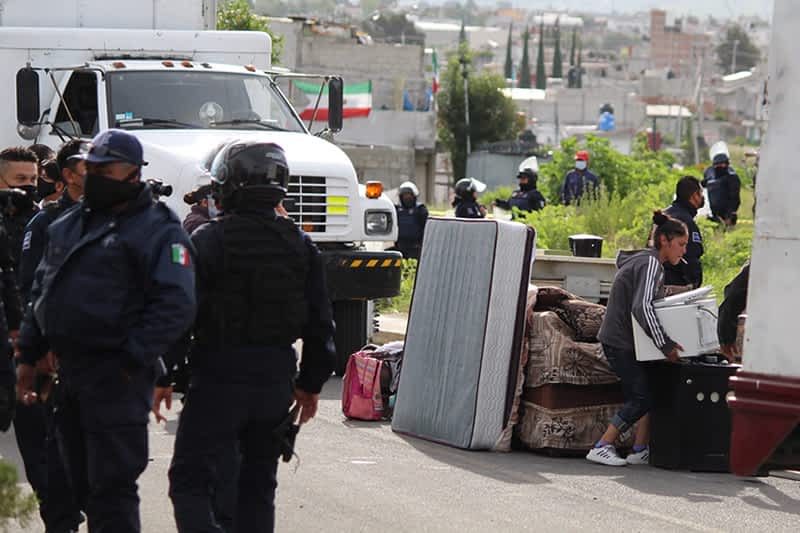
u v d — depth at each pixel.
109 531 10.53
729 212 42.00
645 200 43.00
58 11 27.16
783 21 11.22
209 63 25.47
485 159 132.62
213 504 11.12
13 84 25.23
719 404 17.97
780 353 11.34
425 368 19.42
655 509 15.54
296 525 14.16
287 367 11.09
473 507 15.23
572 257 24.42
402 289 35.06
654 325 17.44
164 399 11.55
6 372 12.18
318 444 18.61
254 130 24.27
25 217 15.38
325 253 23.06
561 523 14.65
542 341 18.67
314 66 136.38
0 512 9.34
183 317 10.38
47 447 12.50
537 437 18.59
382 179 123.00
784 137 11.27
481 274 18.84
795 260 11.24
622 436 19.02
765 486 17.12
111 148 10.49
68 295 10.43
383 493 15.74
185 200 17.89
